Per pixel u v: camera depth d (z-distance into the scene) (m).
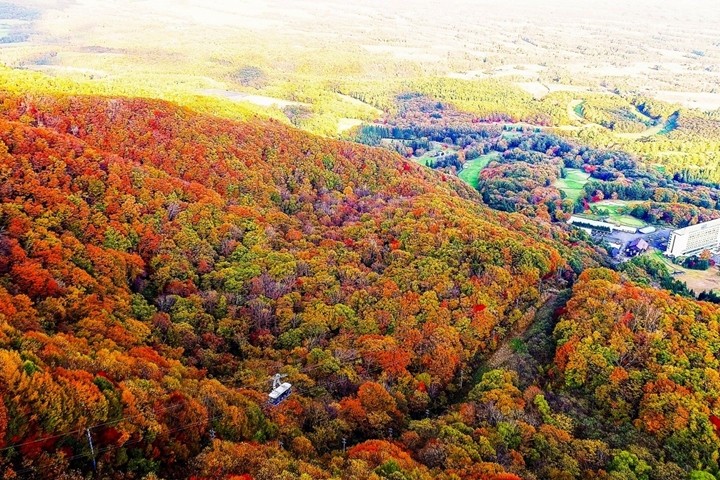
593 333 95.69
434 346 92.12
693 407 78.69
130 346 74.12
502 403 81.12
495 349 100.62
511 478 63.88
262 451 60.19
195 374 74.44
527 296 114.25
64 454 49.84
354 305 100.19
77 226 95.62
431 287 106.19
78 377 56.53
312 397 77.44
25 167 98.31
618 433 79.56
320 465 62.97
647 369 87.75
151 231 104.88
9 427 48.41
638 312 100.31
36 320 69.00
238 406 67.00
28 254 82.12
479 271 114.50
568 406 84.06
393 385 84.56
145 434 56.25
